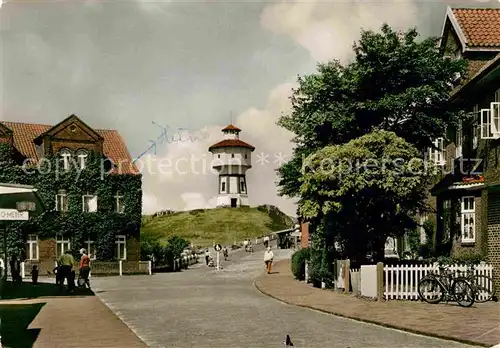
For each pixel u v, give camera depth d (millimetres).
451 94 30156
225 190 105062
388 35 28859
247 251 80188
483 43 28922
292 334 15023
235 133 101688
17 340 14352
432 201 32500
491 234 21859
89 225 55031
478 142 26688
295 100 30047
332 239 29344
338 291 26812
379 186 25562
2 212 24359
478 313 18031
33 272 34656
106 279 44094
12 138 52844
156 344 13820
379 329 15812
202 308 21391
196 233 101750
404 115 28953
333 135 29625
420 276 22047
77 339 14453
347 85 28578
